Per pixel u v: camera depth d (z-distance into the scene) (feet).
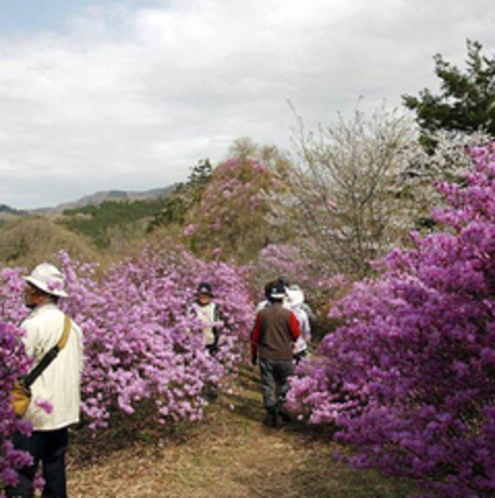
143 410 19.17
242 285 39.70
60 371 11.57
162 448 18.13
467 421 9.46
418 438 8.70
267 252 44.19
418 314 10.00
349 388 15.85
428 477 10.20
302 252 39.86
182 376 18.97
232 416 21.79
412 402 10.21
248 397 25.11
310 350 27.78
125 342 17.88
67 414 11.69
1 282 19.76
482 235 9.41
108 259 56.39
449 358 9.65
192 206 81.71
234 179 67.87
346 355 15.84
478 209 10.29
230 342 25.26
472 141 40.27
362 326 14.99
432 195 35.01
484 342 9.25
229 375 27.43
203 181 106.22
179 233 69.46
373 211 35.45
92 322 17.76
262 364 21.25
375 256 34.55
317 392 17.87
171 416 20.10
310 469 15.89
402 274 12.05
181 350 23.12
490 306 9.21
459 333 9.11
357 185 35.47
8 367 8.61
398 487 13.99
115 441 18.40
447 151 38.63
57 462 11.82
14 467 8.41
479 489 8.20
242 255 59.62
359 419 10.21
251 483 15.25
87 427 17.83
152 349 18.63
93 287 21.86
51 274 12.23
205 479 15.62
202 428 20.13
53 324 11.71
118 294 23.02
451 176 37.70
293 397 18.74
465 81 62.44
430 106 64.03
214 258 61.67
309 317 25.66
